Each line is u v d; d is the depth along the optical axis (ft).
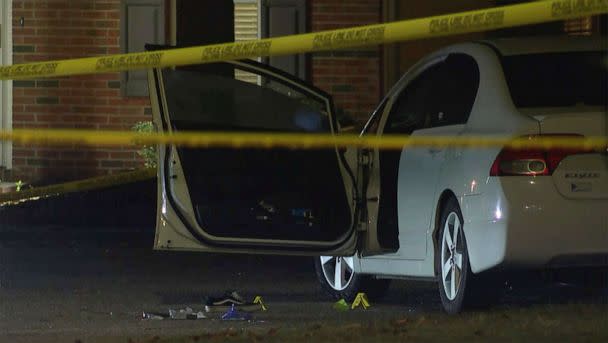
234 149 123.34
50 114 232.12
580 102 113.91
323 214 125.08
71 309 125.80
